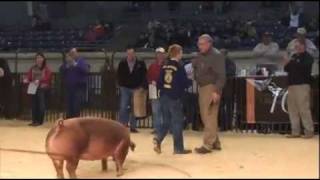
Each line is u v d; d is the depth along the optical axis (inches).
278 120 566.9
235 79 578.9
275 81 566.6
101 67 752.3
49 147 369.4
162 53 519.2
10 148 484.4
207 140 461.7
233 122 582.6
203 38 454.6
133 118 576.1
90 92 657.0
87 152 375.2
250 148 478.9
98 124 381.4
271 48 724.7
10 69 751.7
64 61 682.8
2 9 1211.9
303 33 568.1
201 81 457.4
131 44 923.4
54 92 668.1
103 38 1049.5
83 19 1460.4
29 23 1245.1
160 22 1235.2
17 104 685.3
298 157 441.1
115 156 383.6
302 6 1430.9
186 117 587.8
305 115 527.2
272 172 391.9
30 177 380.8
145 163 425.1
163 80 452.8
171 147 486.9
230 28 1154.0
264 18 1364.4
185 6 1562.5
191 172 394.3
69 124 374.3
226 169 402.6
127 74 568.4
